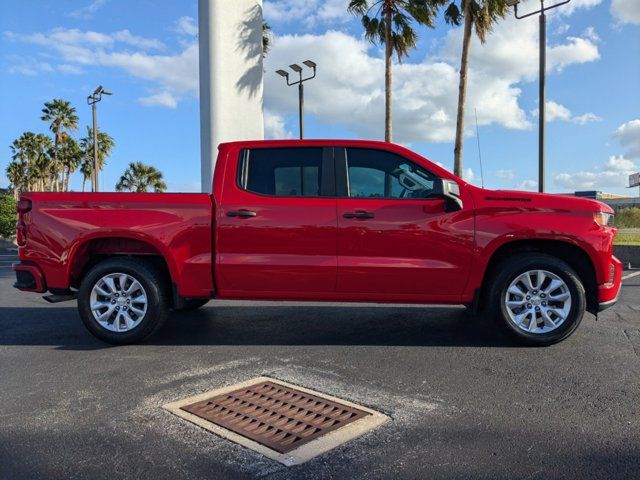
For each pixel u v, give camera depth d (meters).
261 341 5.19
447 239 4.79
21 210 5.11
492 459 2.71
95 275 5.03
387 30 21.94
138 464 2.70
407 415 3.28
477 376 4.04
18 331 5.82
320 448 2.84
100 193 5.07
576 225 4.73
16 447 2.90
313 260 4.87
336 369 4.23
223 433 3.04
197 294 5.02
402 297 4.90
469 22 19.80
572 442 2.91
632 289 8.88
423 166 4.96
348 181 5.01
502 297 4.81
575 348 4.80
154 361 4.54
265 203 4.94
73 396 3.69
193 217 4.95
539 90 14.90
